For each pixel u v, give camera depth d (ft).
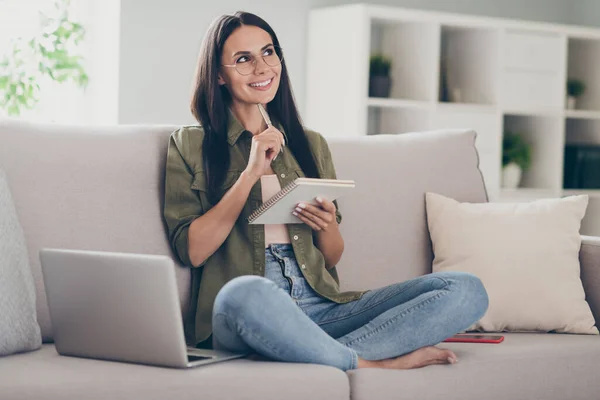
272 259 8.64
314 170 9.18
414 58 18.07
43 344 8.26
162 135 9.04
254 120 9.12
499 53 18.38
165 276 6.88
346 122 17.28
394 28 18.48
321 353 7.53
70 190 8.48
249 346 7.57
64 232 8.39
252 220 8.29
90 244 8.47
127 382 6.76
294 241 8.68
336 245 8.99
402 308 8.16
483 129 18.39
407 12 17.37
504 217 9.74
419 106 17.61
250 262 8.57
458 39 19.21
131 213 8.68
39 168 8.42
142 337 7.10
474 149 10.62
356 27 17.02
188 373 6.97
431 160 10.25
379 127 18.85
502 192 18.63
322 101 17.81
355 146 9.98
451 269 9.62
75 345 7.48
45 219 8.34
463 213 9.82
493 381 8.21
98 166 8.65
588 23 21.25
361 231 9.71
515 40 18.60
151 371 6.96
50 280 7.45
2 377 6.72
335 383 7.34
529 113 18.86
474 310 8.28
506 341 8.85
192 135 8.86
